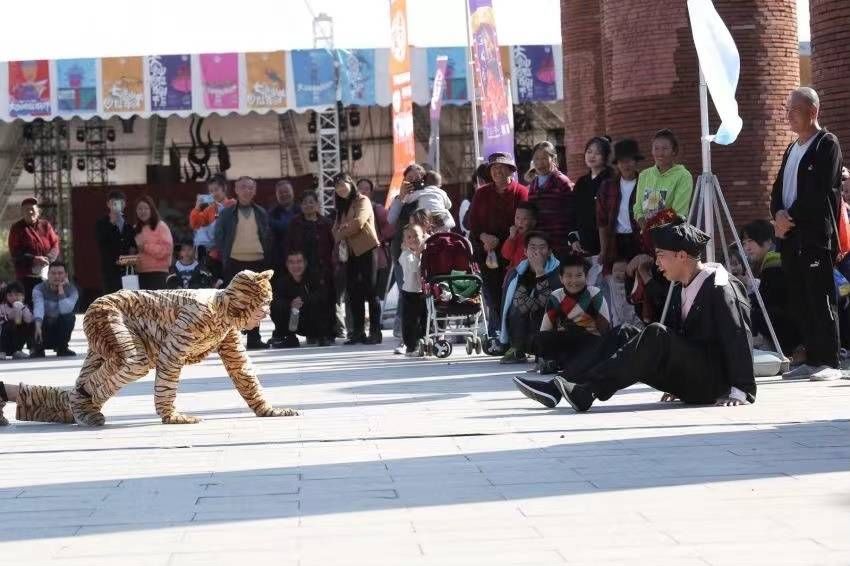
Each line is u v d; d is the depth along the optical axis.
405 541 4.66
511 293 12.88
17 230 18.78
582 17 22.94
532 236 12.64
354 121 35.72
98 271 38.12
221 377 12.78
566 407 8.76
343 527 4.95
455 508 5.26
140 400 10.42
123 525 5.12
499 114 15.98
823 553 4.27
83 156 39.00
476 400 9.53
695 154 16.86
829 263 9.92
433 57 29.39
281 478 6.13
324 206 32.69
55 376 14.34
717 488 5.52
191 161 39.00
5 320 18.02
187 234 38.59
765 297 11.34
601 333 11.34
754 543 4.46
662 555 4.32
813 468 5.95
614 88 17.44
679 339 8.39
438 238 14.26
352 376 12.26
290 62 29.47
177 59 29.27
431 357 14.31
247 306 8.62
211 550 4.61
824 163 9.80
